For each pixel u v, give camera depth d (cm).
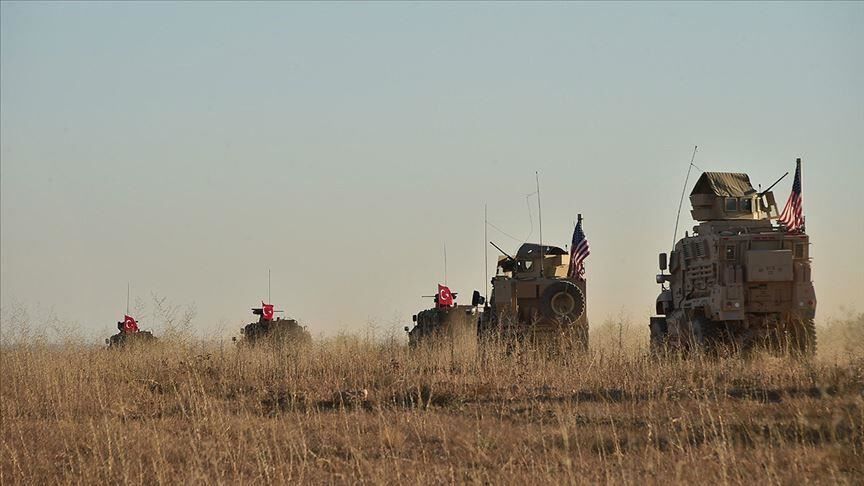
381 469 2400
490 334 4872
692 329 4731
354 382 4041
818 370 3597
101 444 2894
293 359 4588
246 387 4153
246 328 6944
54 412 3638
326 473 2516
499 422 3078
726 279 4647
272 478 2472
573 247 5622
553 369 4231
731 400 3209
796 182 4841
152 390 4184
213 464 2534
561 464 2412
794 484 2159
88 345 4975
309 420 3209
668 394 3372
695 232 5250
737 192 5253
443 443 2758
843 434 2497
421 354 4694
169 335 4916
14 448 2922
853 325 3644
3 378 4278
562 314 5288
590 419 2970
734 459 2291
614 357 4294
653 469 2330
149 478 2538
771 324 4650
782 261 4609
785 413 2827
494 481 2322
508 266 5894
